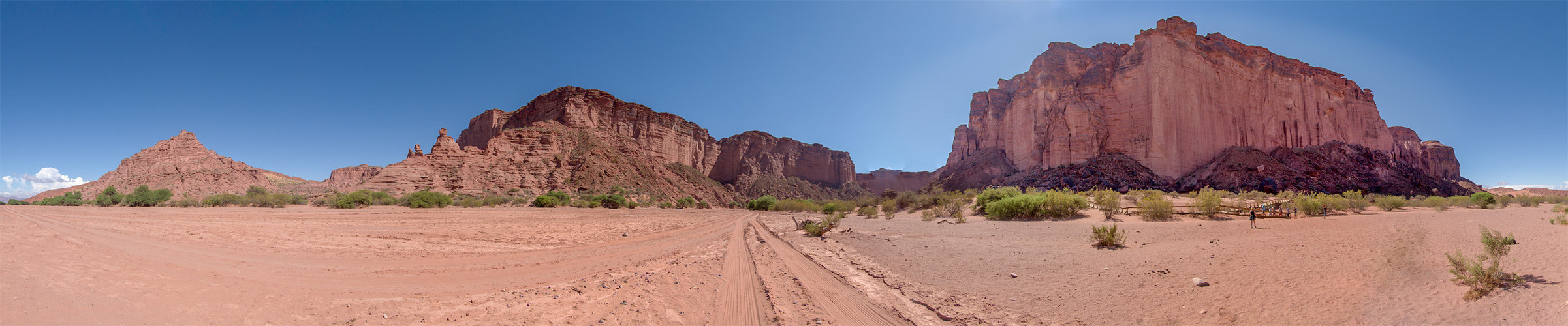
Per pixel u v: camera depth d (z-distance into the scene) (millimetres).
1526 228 12352
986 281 8969
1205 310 6164
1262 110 81250
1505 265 6941
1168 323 5832
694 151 140000
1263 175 64750
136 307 5711
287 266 9438
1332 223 17703
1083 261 10672
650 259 12367
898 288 8773
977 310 7059
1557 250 7816
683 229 24359
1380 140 98875
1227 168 65875
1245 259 9469
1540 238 9781
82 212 28141
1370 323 5141
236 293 6801
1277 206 25984
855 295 8219
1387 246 9531
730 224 28953
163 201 43062
